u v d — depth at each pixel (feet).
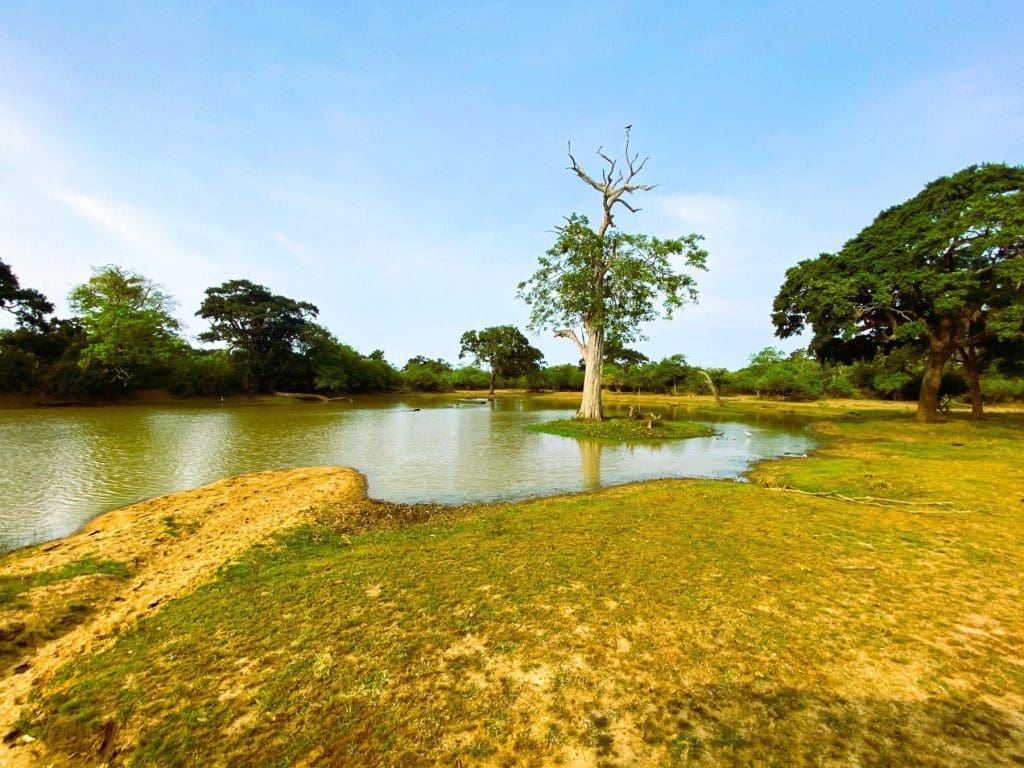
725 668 12.65
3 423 79.00
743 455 55.72
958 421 80.53
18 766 10.19
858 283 74.69
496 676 12.41
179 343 151.23
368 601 16.58
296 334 186.29
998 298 68.44
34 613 16.87
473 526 25.89
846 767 9.45
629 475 43.80
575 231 80.74
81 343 131.54
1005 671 12.54
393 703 11.44
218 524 27.66
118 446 57.00
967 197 72.38
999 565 19.42
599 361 87.51
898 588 17.29
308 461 50.11
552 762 9.73
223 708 11.43
